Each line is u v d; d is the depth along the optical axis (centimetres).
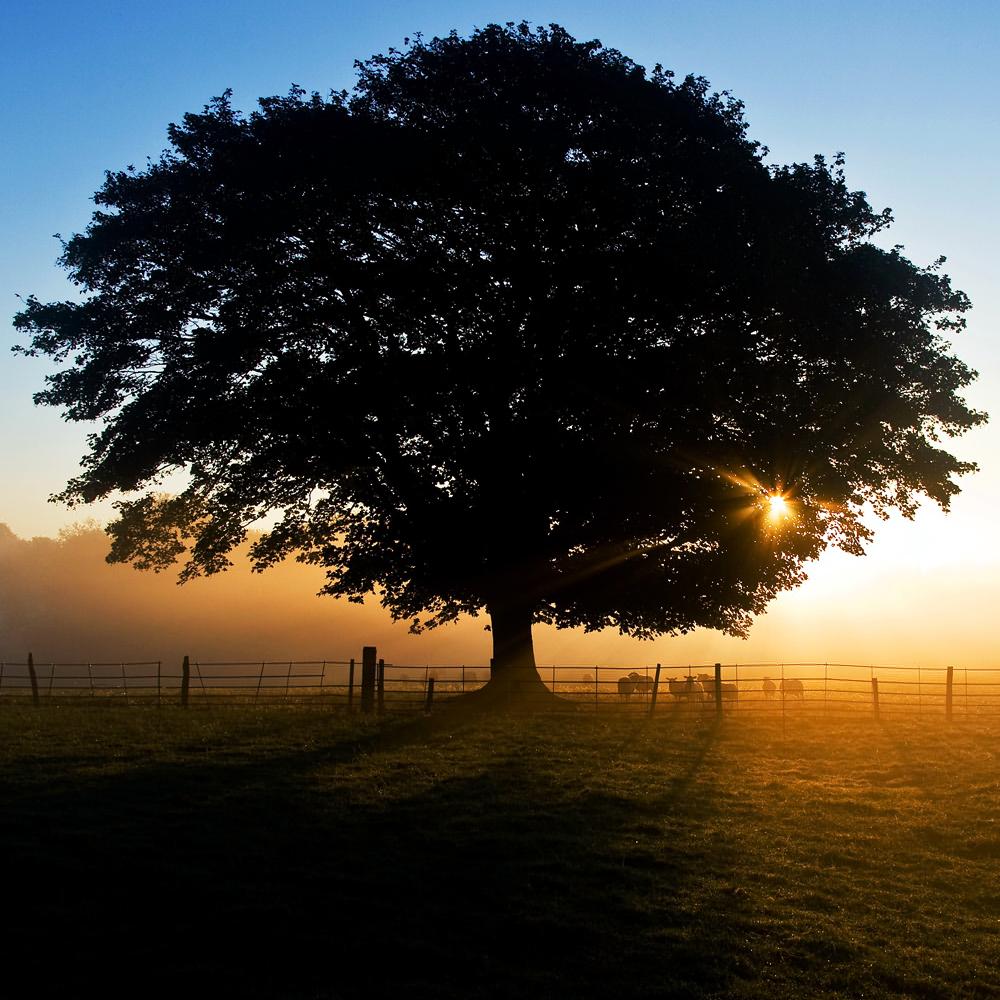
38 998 941
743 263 2784
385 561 3097
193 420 2995
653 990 993
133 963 1023
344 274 3019
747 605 3130
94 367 3155
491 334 2975
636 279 2878
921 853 1477
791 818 1653
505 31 3111
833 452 2958
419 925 1141
